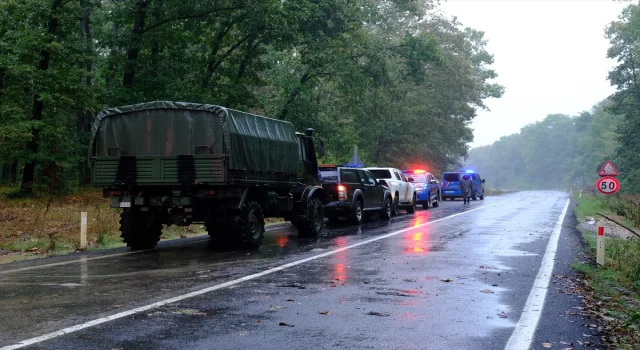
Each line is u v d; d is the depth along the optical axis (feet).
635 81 204.44
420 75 133.28
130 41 95.86
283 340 19.88
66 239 51.52
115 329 21.09
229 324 21.98
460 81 214.07
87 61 103.50
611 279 33.55
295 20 103.14
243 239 45.42
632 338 20.65
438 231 62.69
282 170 51.52
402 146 198.39
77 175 128.57
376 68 127.75
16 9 92.22
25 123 92.58
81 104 99.19
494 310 24.88
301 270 35.35
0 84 99.50
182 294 27.63
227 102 107.65
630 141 204.54
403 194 92.79
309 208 55.42
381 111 177.37
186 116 44.06
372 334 20.77
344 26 116.57
